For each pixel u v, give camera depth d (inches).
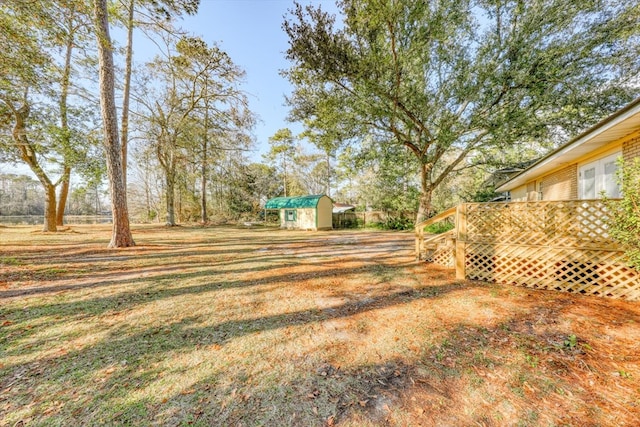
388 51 322.0
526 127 325.4
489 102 324.2
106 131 306.3
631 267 141.2
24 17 203.8
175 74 582.9
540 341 101.0
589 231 151.5
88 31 256.5
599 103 302.0
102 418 66.7
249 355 95.7
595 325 112.0
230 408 70.3
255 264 245.3
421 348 98.7
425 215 465.1
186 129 645.3
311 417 67.1
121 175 324.5
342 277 199.3
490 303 141.4
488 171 522.9
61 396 74.3
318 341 105.6
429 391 76.1
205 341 106.0
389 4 264.8
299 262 254.5
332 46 275.6
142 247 333.7
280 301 150.6
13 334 109.9
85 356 94.7
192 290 169.6
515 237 173.9
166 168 732.7
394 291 165.5
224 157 779.4
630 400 70.3
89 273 207.6
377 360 91.8
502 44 318.3
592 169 241.4
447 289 167.0
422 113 351.3
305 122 431.5
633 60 287.0
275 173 1199.6
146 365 89.5
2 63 238.7
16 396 73.9
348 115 346.3
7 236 430.3
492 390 75.9
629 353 90.8
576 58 294.8
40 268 218.4
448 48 342.6
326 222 690.8
